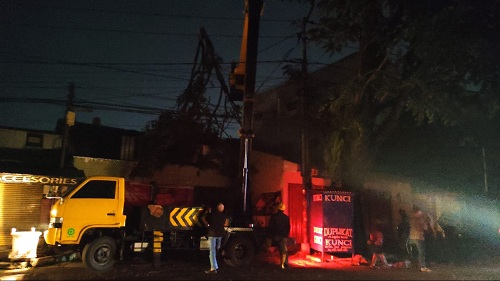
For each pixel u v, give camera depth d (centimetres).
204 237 1248
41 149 1800
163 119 1822
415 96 1362
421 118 1409
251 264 1262
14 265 1164
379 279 1010
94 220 1130
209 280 980
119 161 1800
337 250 1377
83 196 1137
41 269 1146
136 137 1900
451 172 2062
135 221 1221
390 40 1403
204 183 1880
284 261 1188
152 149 1775
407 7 1334
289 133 2295
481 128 1919
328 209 1399
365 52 1495
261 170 1884
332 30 1431
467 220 2019
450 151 2045
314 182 1844
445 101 1281
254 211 1742
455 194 2064
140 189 1731
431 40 1195
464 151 2042
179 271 1119
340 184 1578
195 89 1847
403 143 2023
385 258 1319
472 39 1195
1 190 1494
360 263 1339
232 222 1262
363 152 1542
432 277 1055
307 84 1681
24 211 1523
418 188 2017
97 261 1106
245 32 1446
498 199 1983
